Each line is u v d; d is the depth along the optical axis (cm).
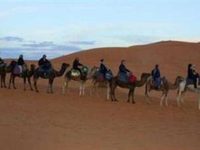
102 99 4659
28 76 4966
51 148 2644
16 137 2844
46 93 4822
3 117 3422
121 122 3522
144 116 3844
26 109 3791
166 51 10344
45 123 3309
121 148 2689
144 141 2914
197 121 3769
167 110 4250
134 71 8056
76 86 5956
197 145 2877
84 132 3094
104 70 4716
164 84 4491
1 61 5109
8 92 4709
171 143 2898
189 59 9994
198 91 4497
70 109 3925
